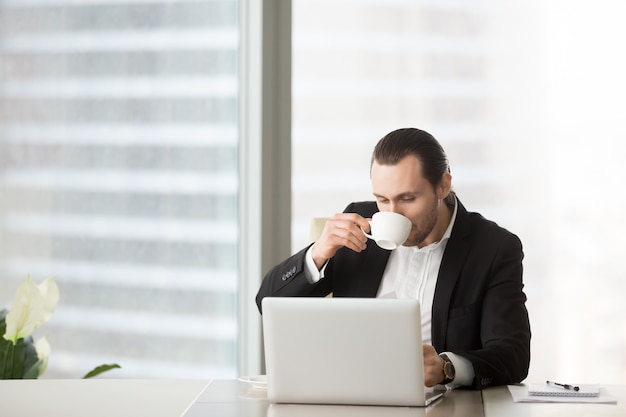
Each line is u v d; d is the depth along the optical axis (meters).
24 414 2.33
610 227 4.53
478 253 3.21
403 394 2.40
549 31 4.57
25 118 4.68
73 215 4.68
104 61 4.68
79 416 2.31
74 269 4.69
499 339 2.98
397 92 4.67
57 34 4.66
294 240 4.71
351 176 4.70
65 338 4.70
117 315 4.71
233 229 4.66
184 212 4.70
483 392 2.64
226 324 4.68
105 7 4.68
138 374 4.72
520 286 3.21
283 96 4.60
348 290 3.35
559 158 4.57
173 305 4.71
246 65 4.62
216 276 4.68
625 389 2.68
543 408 2.38
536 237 4.59
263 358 4.62
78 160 4.68
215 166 4.67
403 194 3.09
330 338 2.42
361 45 4.68
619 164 4.52
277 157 4.62
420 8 4.65
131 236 4.70
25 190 4.69
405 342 2.38
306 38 4.70
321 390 2.44
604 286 4.54
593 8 4.52
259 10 4.53
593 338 4.56
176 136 4.70
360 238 3.13
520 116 4.59
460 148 4.64
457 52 4.64
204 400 2.51
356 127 4.70
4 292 4.68
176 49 4.68
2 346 3.71
